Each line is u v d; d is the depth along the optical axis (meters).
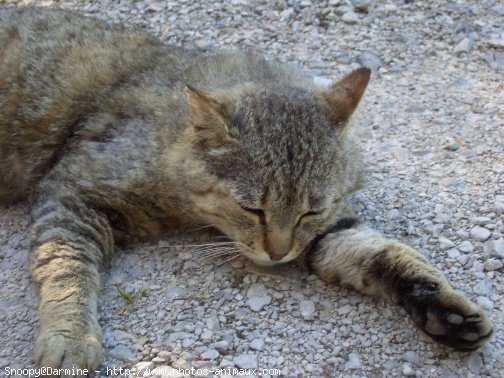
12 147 0.83
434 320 0.70
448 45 0.97
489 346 0.71
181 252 0.78
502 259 0.76
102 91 0.81
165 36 0.99
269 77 0.81
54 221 0.76
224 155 0.73
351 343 0.72
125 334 0.72
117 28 0.87
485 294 0.74
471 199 0.81
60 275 0.73
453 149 0.86
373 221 0.80
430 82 0.93
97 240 0.76
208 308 0.74
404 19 1.00
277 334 0.72
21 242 0.79
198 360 0.71
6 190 0.83
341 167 0.75
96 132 0.79
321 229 0.76
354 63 0.96
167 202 0.77
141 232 0.78
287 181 0.73
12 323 0.73
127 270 0.77
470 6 1.01
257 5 1.02
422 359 0.71
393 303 0.74
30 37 0.85
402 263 0.72
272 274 0.76
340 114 0.76
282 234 0.73
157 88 0.80
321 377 0.70
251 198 0.73
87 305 0.72
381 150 0.86
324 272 0.75
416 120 0.89
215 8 1.02
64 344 0.69
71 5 1.03
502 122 0.88
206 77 0.80
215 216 0.75
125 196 0.77
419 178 0.84
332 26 1.00
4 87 0.84
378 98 0.92
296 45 0.98
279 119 0.74
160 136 0.77
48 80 0.83
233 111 0.74
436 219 0.80
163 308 0.74
